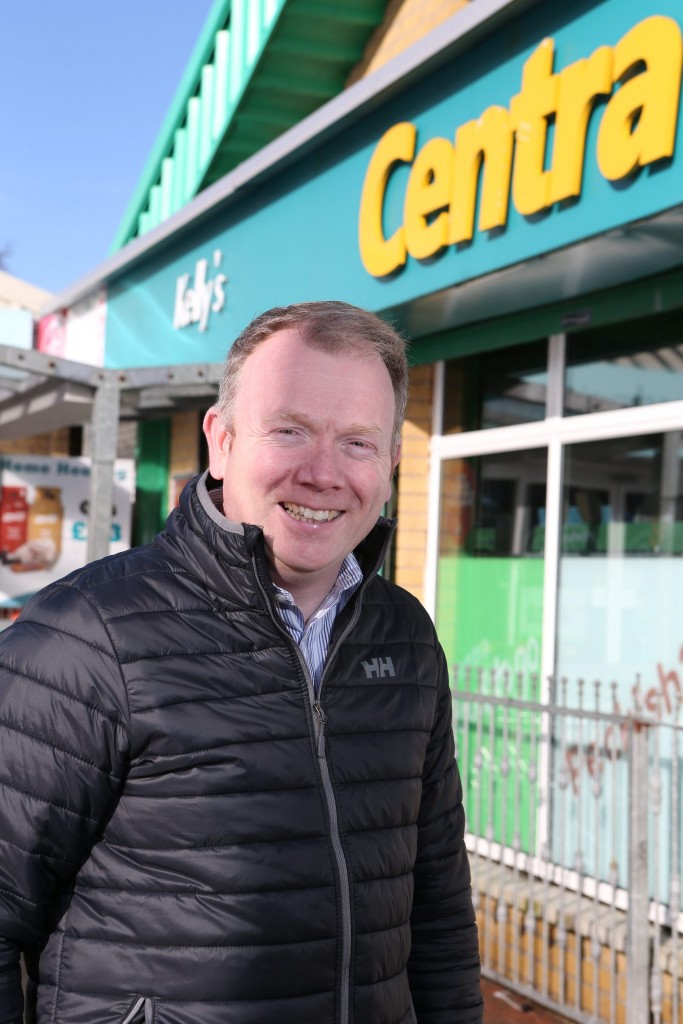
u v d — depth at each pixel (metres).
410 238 4.70
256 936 1.39
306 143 5.41
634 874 3.73
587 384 4.88
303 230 5.60
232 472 1.55
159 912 1.38
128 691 1.41
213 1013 1.36
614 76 3.58
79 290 8.77
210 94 7.57
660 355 4.50
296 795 1.45
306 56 6.67
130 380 5.73
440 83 4.51
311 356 1.50
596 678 4.77
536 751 5.00
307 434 1.50
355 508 1.53
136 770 1.41
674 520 4.43
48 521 8.20
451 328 5.46
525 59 4.00
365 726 1.56
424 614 1.76
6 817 1.39
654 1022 3.86
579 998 4.03
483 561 5.50
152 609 1.46
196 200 6.57
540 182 3.90
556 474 5.01
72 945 1.42
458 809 1.85
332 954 1.43
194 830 1.40
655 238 3.74
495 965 4.59
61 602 1.47
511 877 4.77
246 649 1.48
